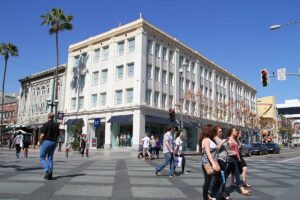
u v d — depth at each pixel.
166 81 42.91
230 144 9.12
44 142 9.95
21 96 60.34
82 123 40.88
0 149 37.62
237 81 66.50
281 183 10.87
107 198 7.38
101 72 43.72
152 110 39.25
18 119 59.91
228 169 9.06
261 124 72.12
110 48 42.78
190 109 47.19
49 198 7.18
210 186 7.15
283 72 21.94
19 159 19.56
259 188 9.69
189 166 17.47
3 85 48.81
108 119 40.94
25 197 7.17
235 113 62.56
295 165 19.38
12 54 48.75
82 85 46.28
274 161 23.62
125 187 9.05
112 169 14.41
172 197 7.77
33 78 56.84
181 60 46.75
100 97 43.22
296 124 123.00
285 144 101.12
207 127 7.23
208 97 53.22
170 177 11.88
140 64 38.44
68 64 48.81
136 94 38.31
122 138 39.44
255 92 78.06
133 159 24.36
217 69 56.97
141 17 39.34
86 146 25.72
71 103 47.53
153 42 40.88
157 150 25.48
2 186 8.54
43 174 11.37
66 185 9.02
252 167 17.64
